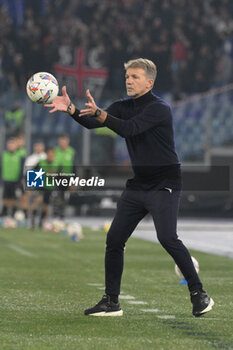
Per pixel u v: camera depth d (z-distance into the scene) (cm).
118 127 1304
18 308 1542
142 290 1905
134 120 1313
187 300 1714
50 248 3272
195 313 1358
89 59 7300
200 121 6631
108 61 7338
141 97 1365
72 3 7644
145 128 1317
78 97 6675
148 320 1402
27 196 5000
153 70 1361
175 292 1867
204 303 1353
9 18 7331
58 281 2073
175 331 1280
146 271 2395
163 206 1347
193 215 6266
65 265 2547
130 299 1725
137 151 1362
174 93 7188
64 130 6316
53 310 1517
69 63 7275
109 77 7212
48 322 1359
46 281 2069
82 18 7625
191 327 1329
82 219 5925
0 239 3781
